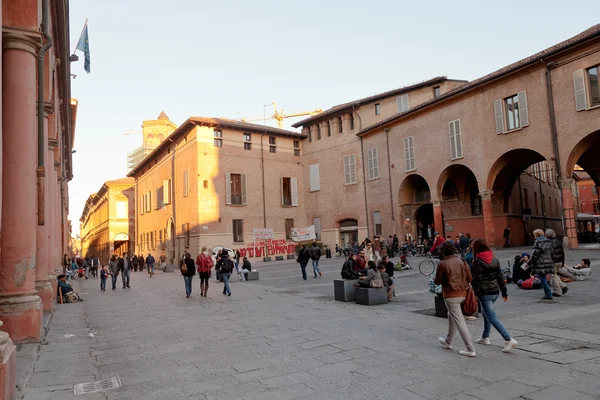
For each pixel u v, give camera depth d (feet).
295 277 73.00
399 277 60.44
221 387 17.87
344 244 134.51
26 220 26.55
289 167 143.95
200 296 52.85
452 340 22.06
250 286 62.03
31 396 17.43
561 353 20.25
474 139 94.84
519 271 43.37
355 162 130.11
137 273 128.77
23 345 25.50
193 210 124.36
